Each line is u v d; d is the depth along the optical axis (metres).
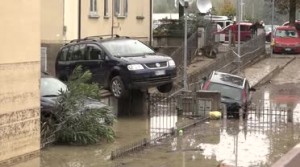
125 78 16.81
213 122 16.81
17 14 10.98
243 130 15.32
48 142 12.83
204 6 20.28
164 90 18.42
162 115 17.81
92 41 18.08
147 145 12.98
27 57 11.30
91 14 24.73
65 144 13.04
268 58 36.19
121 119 17.02
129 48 17.98
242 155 12.00
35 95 11.59
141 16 29.78
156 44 32.75
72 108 13.12
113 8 26.83
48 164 11.12
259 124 16.42
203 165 11.02
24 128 11.24
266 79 28.30
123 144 13.10
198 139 13.88
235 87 18.89
